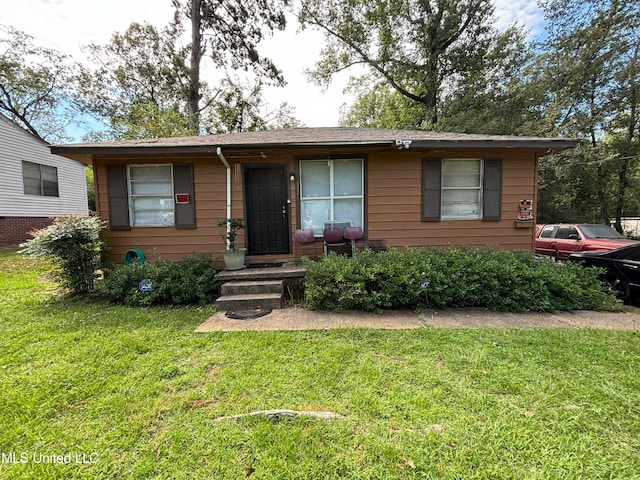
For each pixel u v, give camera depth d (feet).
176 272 14.94
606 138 44.09
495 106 44.09
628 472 4.82
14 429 5.90
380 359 8.65
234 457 5.20
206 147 15.78
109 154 16.40
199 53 45.42
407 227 18.90
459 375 7.70
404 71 49.98
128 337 10.34
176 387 7.30
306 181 18.78
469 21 46.21
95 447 5.45
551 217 44.78
